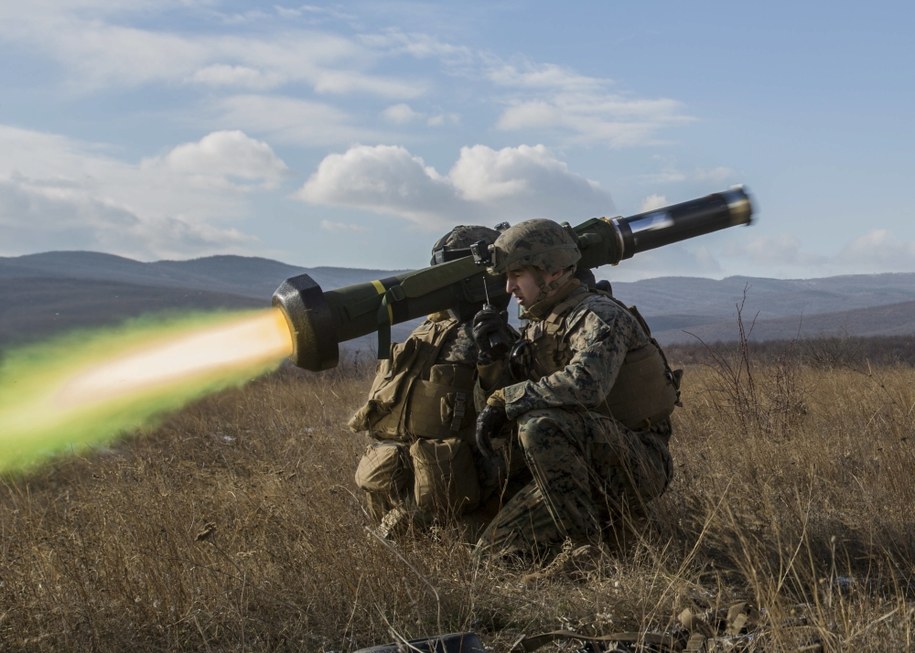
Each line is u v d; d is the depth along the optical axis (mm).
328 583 3828
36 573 4086
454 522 4559
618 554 4293
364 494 5043
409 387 4625
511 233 4461
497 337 4387
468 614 3559
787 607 3297
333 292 4535
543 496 4316
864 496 4918
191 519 4879
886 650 2922
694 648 3021
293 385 11969
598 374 4203
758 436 6609
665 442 4629
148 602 3721
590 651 3186
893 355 16266
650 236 4906
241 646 3410
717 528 4348
